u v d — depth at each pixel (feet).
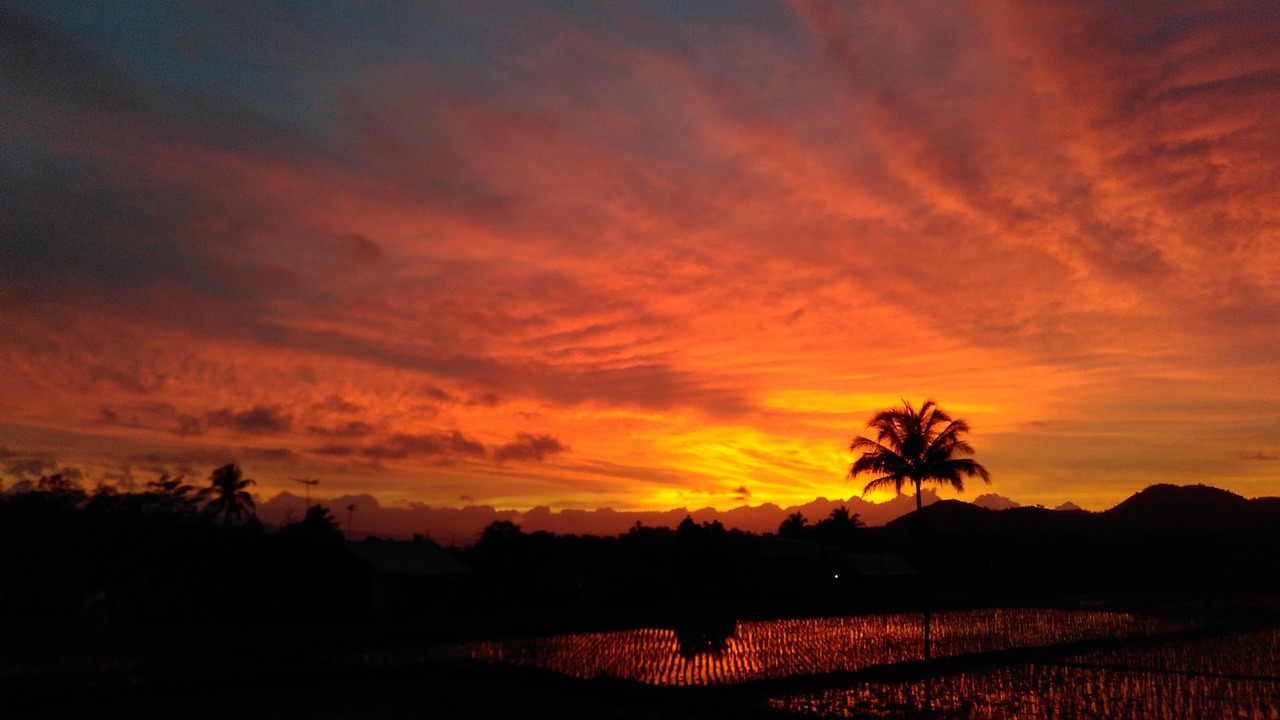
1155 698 74.43
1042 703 71.87
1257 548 305.94
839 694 75.10
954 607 189.47
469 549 251.19
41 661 88.84
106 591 141.69
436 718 63.52
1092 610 178.91
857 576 265.34
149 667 82.23
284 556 159.94
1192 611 176.55
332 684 77.51
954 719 65.10
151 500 158.51
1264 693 77.25
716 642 117.80
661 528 280.51
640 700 69.51
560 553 257.14
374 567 160.97
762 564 244.63
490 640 119.24
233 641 110.01
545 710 66.49
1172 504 610.24
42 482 153.79
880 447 163.63
